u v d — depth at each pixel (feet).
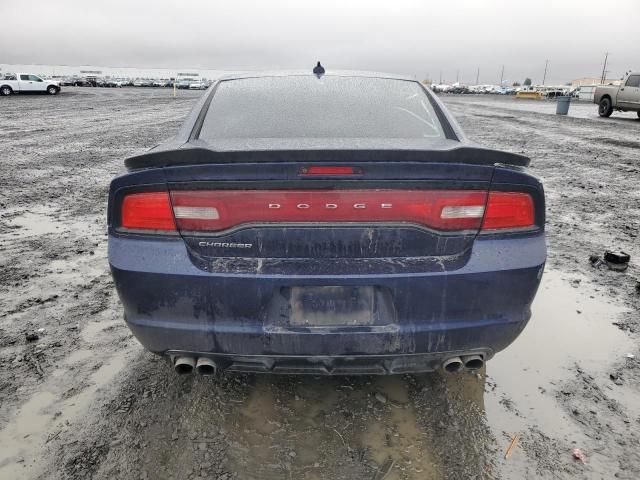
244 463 6.57
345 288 6.11
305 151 5.68
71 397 7.90
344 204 5.89
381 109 8.41
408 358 6.34
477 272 6.08
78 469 6.47
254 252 6.05
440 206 6.00
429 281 6.01
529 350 9.37
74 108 86.89
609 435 7.16
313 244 5.99
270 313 6.15
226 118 8.18
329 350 6.22
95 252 14.87
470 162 5.99
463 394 8.02
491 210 6.17
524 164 6.43
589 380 8.45
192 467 6.49
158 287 6.15
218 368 6.57
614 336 9.90
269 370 6.49
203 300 6.12
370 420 7.39
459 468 6.53
